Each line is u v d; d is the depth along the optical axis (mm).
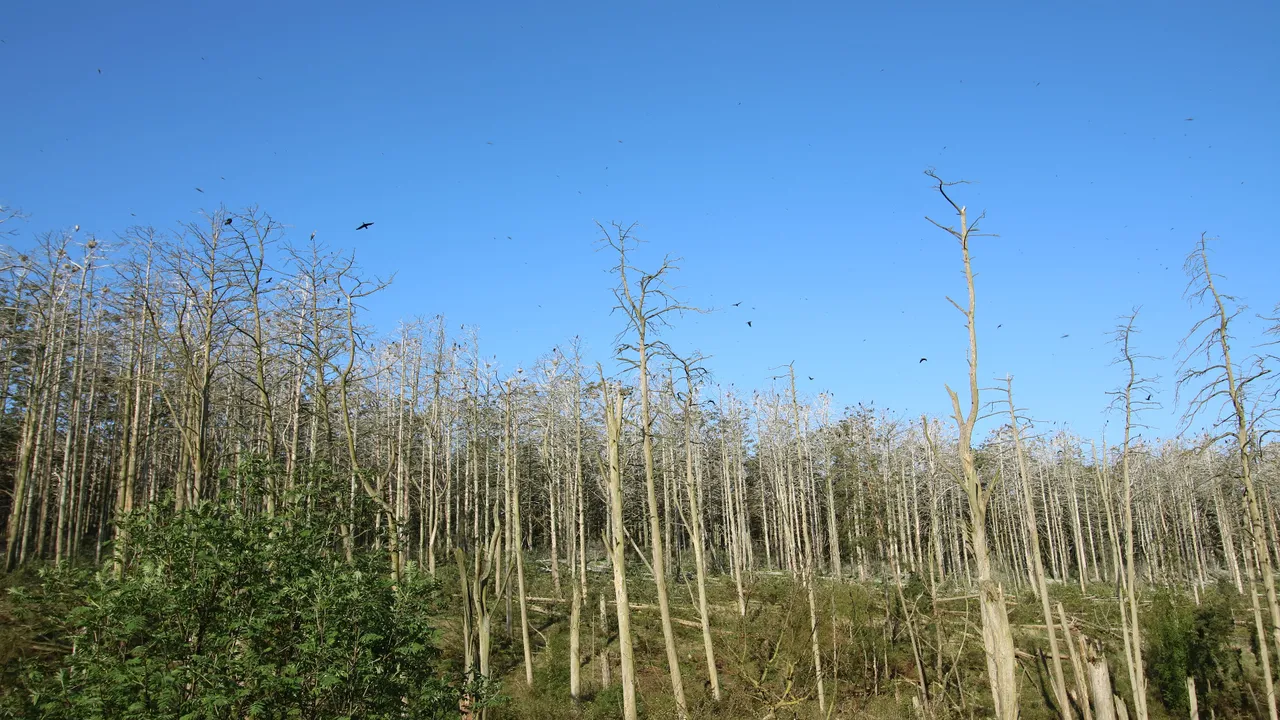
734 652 26172
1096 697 20906
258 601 10039
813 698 23578
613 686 24250
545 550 51281
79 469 39500
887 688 25656
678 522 48656
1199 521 49375
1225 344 19094
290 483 13055
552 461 35344
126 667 9055
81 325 30969
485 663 18250
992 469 43250
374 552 11750
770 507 55594
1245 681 25000
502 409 29625
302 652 9805
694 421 30906
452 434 38688
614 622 32406
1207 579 48375
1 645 11742
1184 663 25344
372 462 35500
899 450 44844
